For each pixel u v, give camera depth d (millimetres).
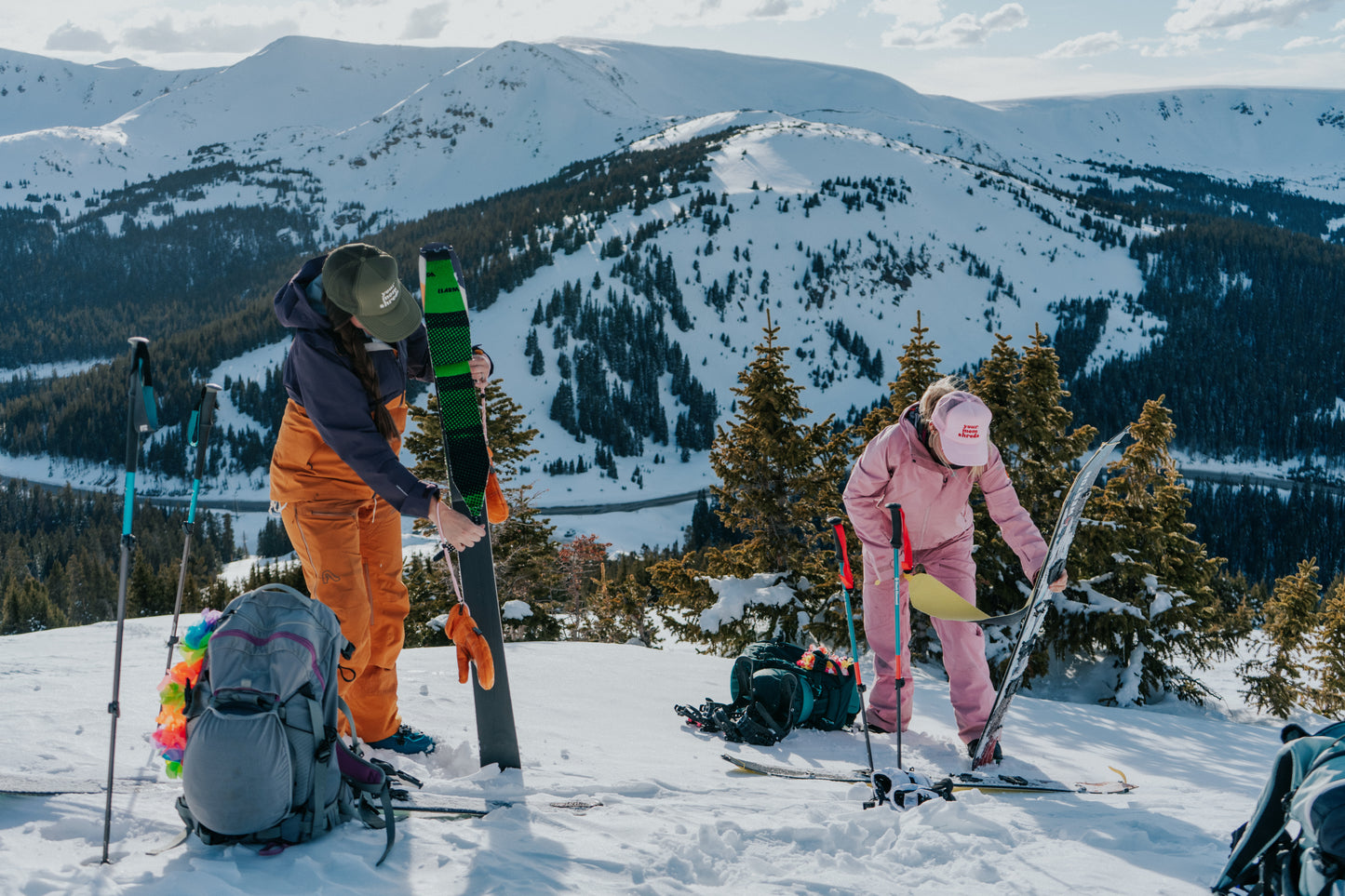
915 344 17281
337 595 3463
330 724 2746
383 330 3121
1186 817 3549
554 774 3693
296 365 3258
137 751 3498
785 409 17266
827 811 3338
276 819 2539
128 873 2281
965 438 4449
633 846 2744
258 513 172625
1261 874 2129
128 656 5922
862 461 4957
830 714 5281
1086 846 3006
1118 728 7910
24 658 5680
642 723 5195
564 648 8195
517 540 20547
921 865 2805
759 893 2451
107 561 99875
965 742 4953
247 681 2561
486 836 2723
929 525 4891
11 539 124500
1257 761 6941
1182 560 21125
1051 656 19719
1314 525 143500
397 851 2566
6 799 2768
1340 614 28812
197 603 50062
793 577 16000
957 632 4934
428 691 5098
